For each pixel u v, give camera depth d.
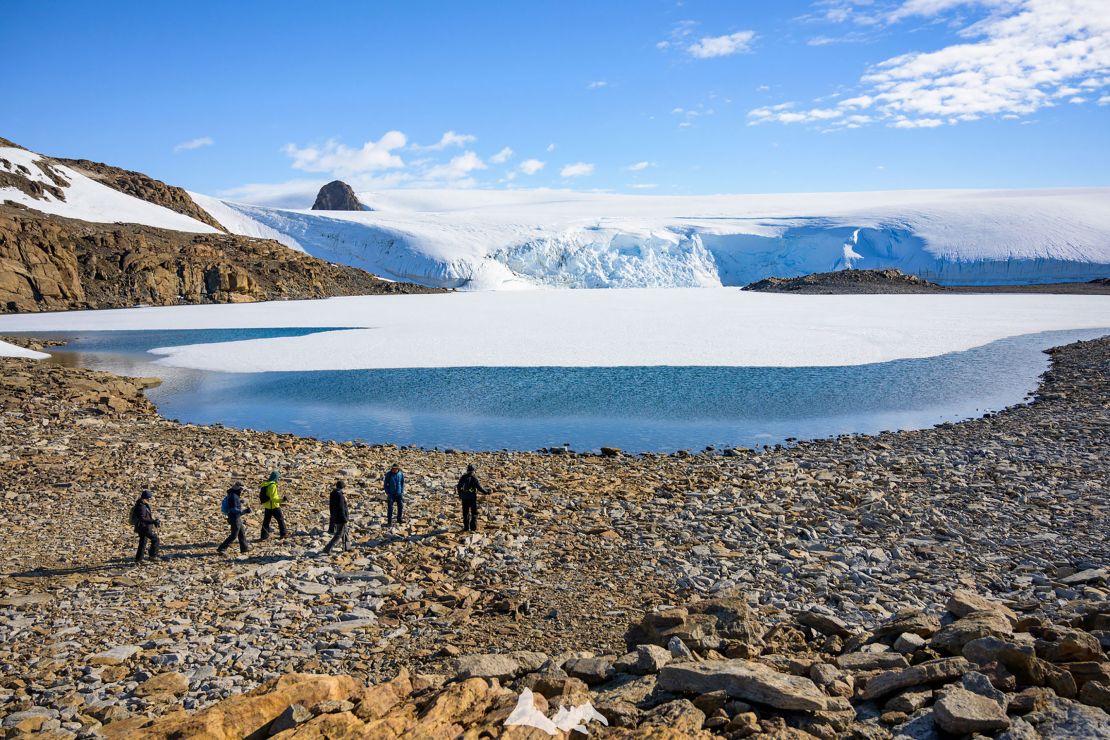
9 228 88.94
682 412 30.02
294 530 15.03
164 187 159.12
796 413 29.48
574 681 7.36
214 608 10.80
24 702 7.73
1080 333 55.00
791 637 9.00
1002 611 8.69
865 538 14.12
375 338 57.25
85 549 13.46
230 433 25.19
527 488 18.53
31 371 34.94
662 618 8.82
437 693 7.14
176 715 6.82
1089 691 6.22
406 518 15.91
